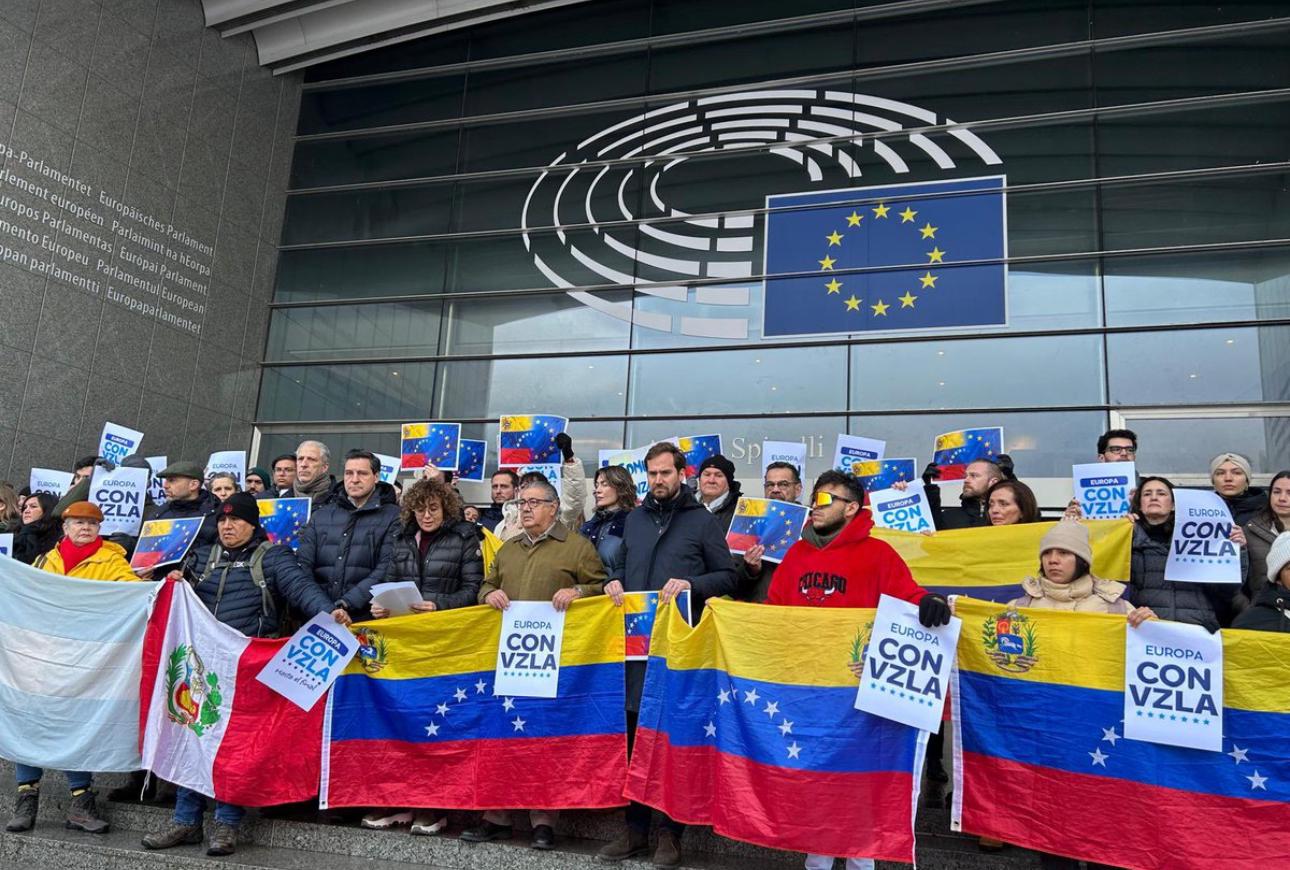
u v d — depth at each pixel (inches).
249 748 223.8
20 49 457.7
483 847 212.8
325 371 569.3
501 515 355.6
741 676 199.5
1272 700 173.5
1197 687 176.9
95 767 233.8
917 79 506.9
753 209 514.9
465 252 564.7
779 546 246.7
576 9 587.5
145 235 514.0
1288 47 455.5
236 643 231.1
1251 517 247.6
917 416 459.5
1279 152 444.5
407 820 227.9
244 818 234.4
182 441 525.3
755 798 191.9
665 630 211.8
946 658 184.4
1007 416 447.2
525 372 531.2
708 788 200.5
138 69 518.3
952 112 496.1
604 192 547.2
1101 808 178.2
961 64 501.7
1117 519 244.1
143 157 516.4
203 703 229.3
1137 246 450.3
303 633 228.8
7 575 245.6
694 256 518.6
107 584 243.6
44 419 455.2
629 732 224.1
